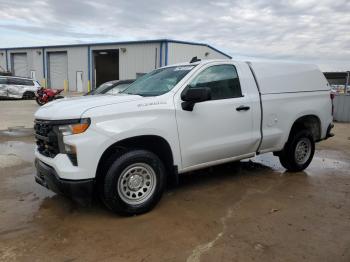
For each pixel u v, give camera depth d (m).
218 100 4.87
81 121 3.77
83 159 3.77
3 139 9.20
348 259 3.28
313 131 6.50
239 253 3.35
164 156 4.54
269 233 3.79
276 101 5.57
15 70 44.56
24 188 5.17
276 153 6.28
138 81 5.50
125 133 3.97
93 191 4.05
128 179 4.11
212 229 3.87
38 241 3.55
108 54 36.59
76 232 3.77
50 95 20.09
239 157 5.29
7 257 3.24
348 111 15.12
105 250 3.39
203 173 6.17
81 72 37.00
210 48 33.47
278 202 4.75
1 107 18.59
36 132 4.44
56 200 4.69
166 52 29.41
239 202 4.72
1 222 3.99
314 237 3.71
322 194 5.12
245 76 5.28
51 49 39.38
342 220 4.17
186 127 4.50
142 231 3.80
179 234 3.74
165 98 4.39
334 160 7.50
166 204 4.61
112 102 4.08
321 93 6.38
